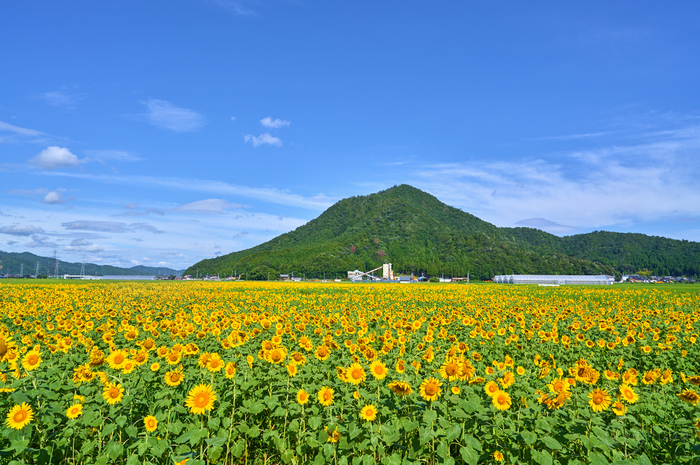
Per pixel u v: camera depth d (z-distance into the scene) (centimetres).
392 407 706
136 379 834
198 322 1688
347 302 3206
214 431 681
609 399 630
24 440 562
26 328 1645
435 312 2405
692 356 1340
